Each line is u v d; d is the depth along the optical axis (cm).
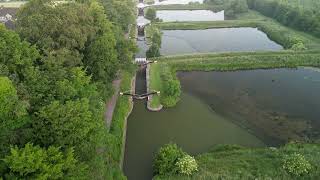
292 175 4944
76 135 4159
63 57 5391
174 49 11569
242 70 9488
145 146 6231
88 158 4488
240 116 7200
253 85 8600
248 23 14025
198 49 11525
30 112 4328
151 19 14788
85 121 4316
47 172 3566
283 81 8794
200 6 17450
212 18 15662
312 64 9606
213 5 17475
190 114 7281
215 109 7481
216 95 8106
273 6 14775
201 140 6375
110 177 4988
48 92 4625
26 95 4275
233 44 11969
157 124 6925
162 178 5025
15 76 4425
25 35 5494
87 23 6712
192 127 6806
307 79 8875
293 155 5156
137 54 10775
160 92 7944
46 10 5850
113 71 7275
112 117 6662
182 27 13825
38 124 4059
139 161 5847
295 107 7512
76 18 6172
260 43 11988
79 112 4269
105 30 7269
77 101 4378
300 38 11350
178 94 7819
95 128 4581
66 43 5756
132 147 6212
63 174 3844
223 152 5731
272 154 5528
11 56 4628
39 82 4612
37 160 3531
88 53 6625
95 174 4512
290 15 13100
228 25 14012
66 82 4762
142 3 18550
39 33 5591
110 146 5616
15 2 15725
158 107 7438
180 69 9450
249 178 4897
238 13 15888
